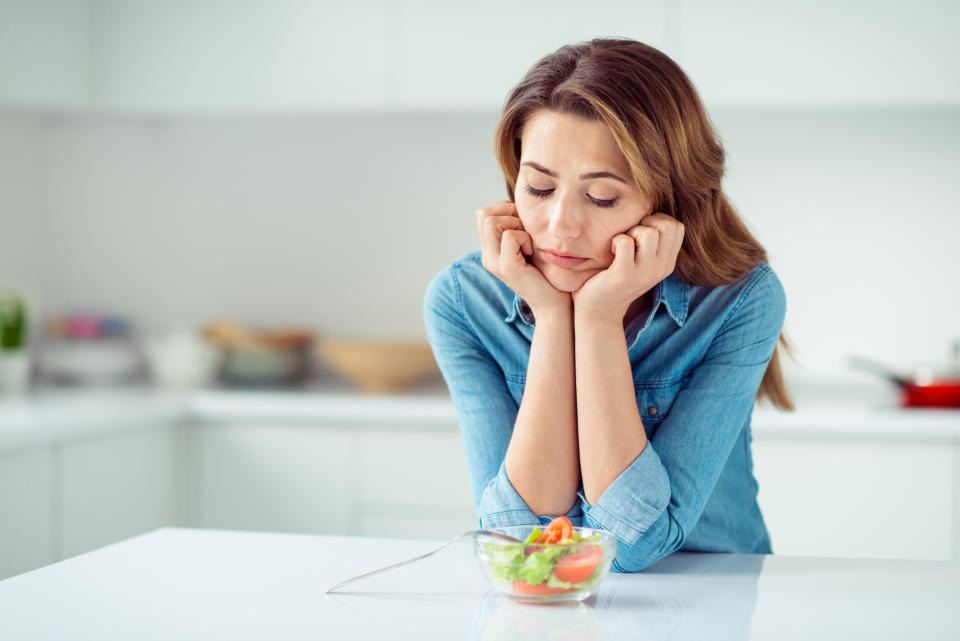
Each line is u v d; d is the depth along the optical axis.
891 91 2.62
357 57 2.85
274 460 2.69
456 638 0.86
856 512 2.43
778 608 0.96
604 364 1.14
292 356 3.12
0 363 2.90
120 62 2.96
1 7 2.75
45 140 3.41
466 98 2.81
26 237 3.34
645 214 1.15
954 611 0.95
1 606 0.96
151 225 3.40
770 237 3.04
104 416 2.42
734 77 2.67
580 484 1.17
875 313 3.00
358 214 3.29
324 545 1.21
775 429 2.44
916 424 2.39
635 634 0.88
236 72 2.91
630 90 1.11
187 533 1.27
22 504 2.22
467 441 1.31
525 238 1.18
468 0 2.79
